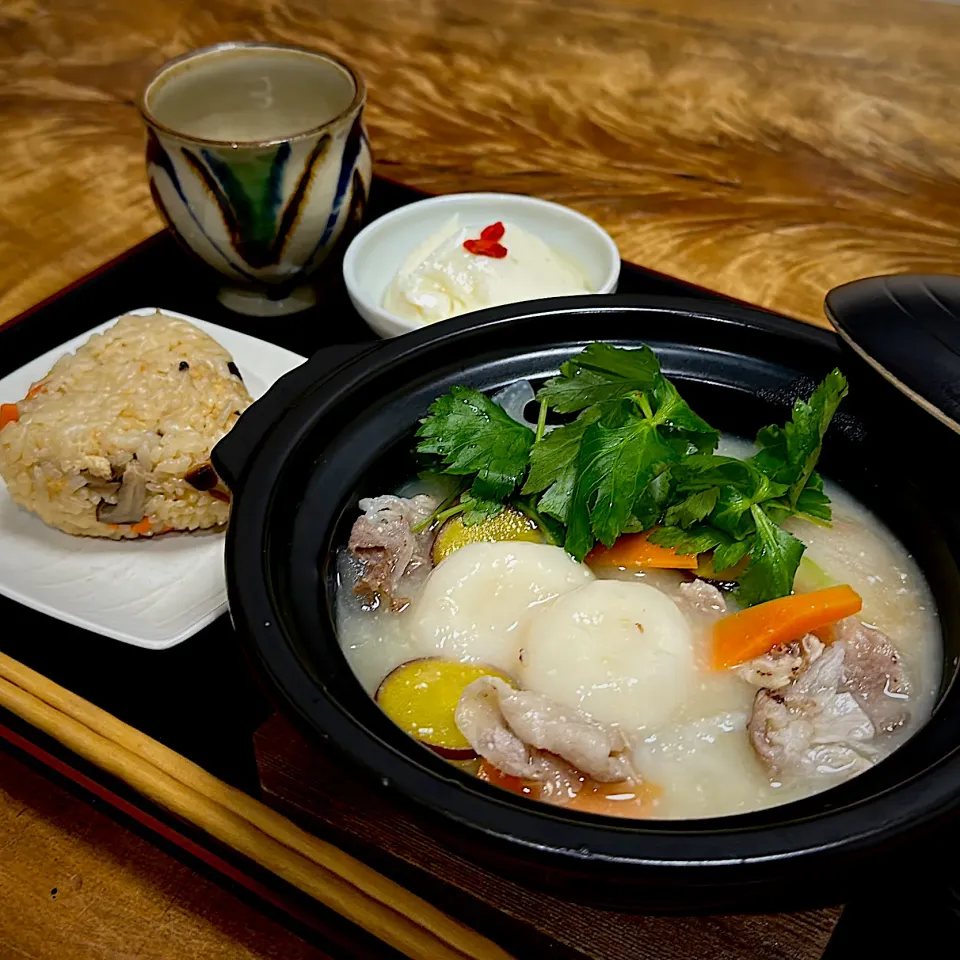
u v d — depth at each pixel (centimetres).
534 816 32
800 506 41
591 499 40
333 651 36
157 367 49
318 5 67
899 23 61
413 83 66
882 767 35
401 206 59
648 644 38
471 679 39
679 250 57
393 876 40
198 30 69
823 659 39
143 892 41
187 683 44
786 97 62
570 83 64
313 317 56
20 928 40
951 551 40
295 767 40
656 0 65
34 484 47
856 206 59
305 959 40
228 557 36
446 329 43
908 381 39
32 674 43
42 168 62
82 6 70
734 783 37
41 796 43
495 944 39
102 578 46
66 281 57
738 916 38
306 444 40
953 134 60
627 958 37
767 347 43
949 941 38
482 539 42
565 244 56
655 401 41
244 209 52
